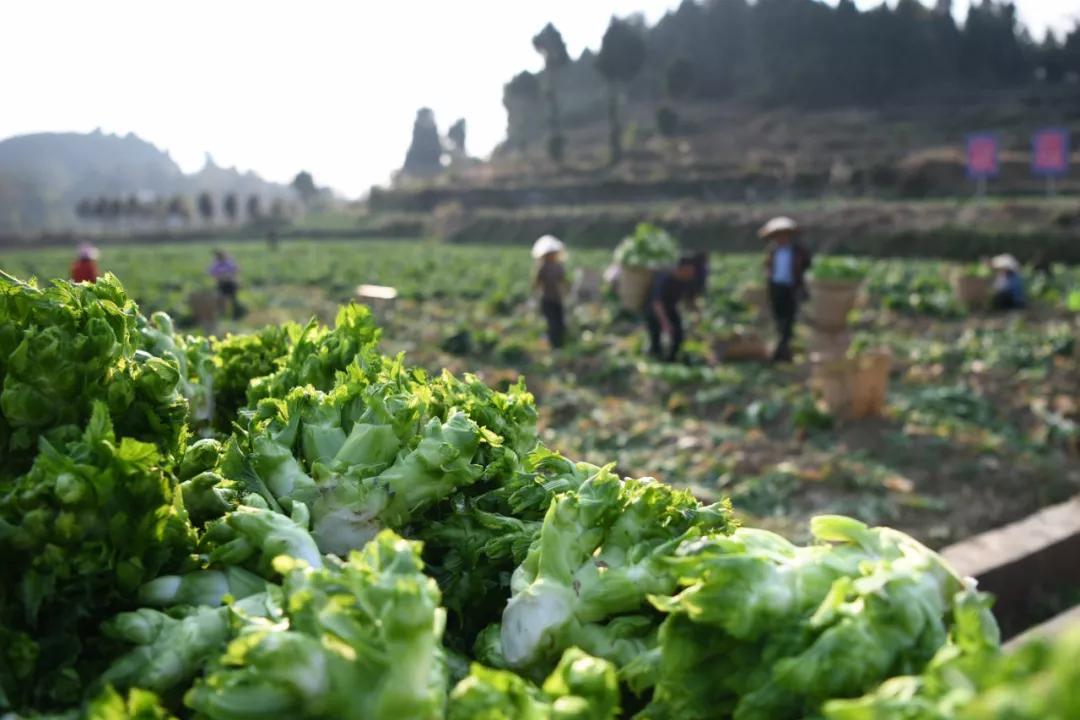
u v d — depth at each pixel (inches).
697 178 3309.5
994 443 383.2
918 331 771.4
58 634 65.2
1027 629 220.7
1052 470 350.0
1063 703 39.9
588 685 61.3
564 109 6259.8
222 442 108.2
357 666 58.5
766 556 68.1
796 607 64.9
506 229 2822.3
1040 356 590.6
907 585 62.8
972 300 880.9
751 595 64.5
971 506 316.8
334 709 58.5
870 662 59.4
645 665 69.2
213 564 74.2
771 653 62.8
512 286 1140.5
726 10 6230.3
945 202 2421.3
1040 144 2251.5
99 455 68.4
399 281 1296.8
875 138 3969.0
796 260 574.9
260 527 74.3
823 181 3016.7
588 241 2566.4
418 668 58.2
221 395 118.7
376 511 80.5
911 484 334.0
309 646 58.8
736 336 585.6
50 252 3110.2
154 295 1088.2
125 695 63.4
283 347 122.0
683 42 6353.3
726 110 5310.0
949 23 5556.1
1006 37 5526.6
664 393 518.6
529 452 99.1
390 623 58.2
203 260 2158.0
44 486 66.0
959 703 49.2
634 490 80.6
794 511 309.4
